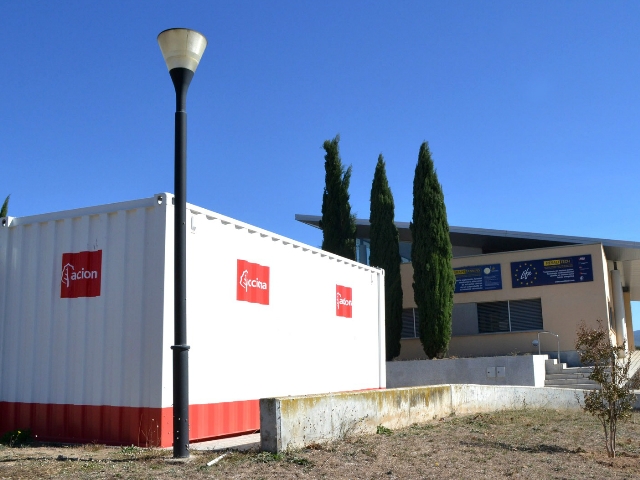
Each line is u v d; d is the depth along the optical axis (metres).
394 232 23.48
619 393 9.79
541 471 8.19
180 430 7.84
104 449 8.80
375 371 16.23
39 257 10.60
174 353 7.88
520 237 24.30
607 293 24.16
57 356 10.10
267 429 7.97
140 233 9.71
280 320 12.16
